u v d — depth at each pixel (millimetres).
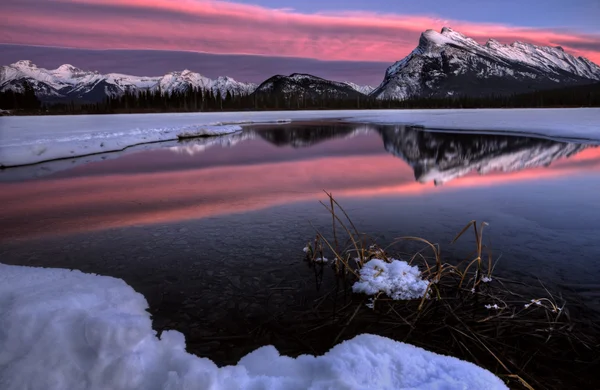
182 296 3404
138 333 2139
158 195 7914
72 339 2068
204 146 19406
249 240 4922
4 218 6191
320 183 9180
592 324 2924
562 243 4758
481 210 6441
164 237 5078
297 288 3576
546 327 2887
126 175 10711
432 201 7168
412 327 2898
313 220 5836
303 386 1856
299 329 2883
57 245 4824
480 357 2535
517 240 4871
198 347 2633
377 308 3199
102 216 6258
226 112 87938
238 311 3137
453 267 3607
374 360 2045
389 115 62156
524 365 2447
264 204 6980
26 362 1901
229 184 9125
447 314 3084
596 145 17938
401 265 3738
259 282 3693
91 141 17359
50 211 6656
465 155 15086
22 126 32406
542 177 9898
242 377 1948
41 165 12930
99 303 2699
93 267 4098
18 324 2119
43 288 2820
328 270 3988
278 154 15828
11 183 9633
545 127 26312
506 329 2861
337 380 1829
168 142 21719
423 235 5070
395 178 9922
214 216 6137
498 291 3488
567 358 2520
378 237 4988
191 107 98625
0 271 3205
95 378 1879
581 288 3533
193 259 4285
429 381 1896
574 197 7457
